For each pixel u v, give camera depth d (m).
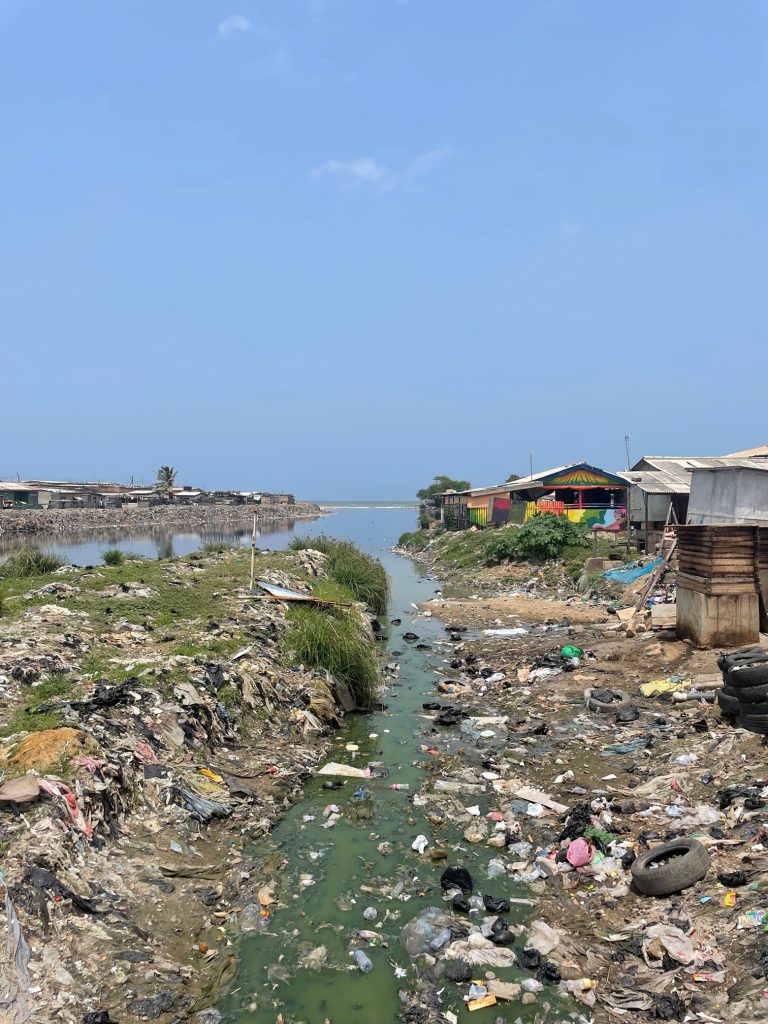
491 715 13.27
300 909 6.94
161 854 7.45
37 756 7.72
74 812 7.12
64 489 118.06
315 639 14.32
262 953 6.26
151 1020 5.31
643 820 8.36
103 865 6.89
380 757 11.30
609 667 15.07
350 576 25.52
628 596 23.30
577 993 5.63
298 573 23.38
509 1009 5.52
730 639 14.74
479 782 10.09
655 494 29.06
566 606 24.09
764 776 8.63
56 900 6.04
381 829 8.73
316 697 12.80
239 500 136.88
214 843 8.05
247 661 12.55
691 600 15.45
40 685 10.09
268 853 8.07
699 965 5.66
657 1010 5.26
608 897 6.95
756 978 5.26
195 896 7.00
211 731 10.37
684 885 6.71
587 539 32.88
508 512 44.91
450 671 16.91
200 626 14.22
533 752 11.12
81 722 8.77
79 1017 5.12
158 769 8.77
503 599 26.97
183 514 109.06
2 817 6.72
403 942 6.38
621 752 10.72
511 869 7.64
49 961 5.48
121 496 114.06
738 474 22.11
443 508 58.75
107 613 14.60
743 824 7.63
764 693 9.96
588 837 8.02
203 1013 5.45
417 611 25.72
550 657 16.19
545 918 6.72
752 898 6.20
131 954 5.88
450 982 5.87
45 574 20.30
